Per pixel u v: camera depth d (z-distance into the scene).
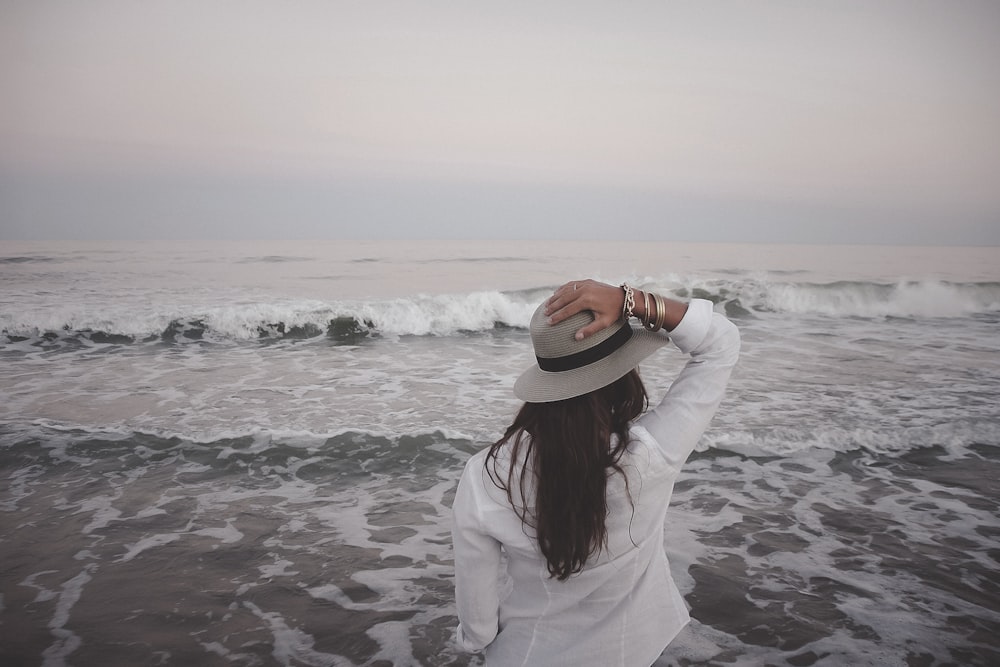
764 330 12.09
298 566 3.62
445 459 5.22
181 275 21.44
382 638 2.98
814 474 4.89
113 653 2.83
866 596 3.27
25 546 3.81
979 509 4.30
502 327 12.38
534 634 1.24
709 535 3.93
